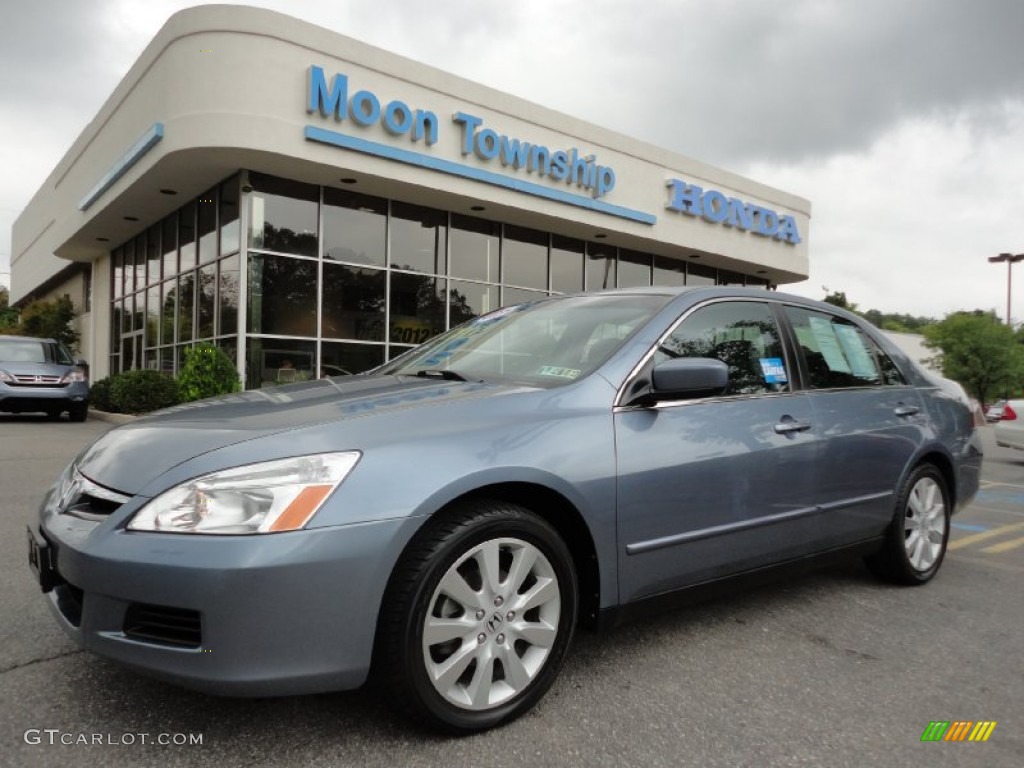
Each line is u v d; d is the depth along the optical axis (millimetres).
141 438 2408
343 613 2061
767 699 2621
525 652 2467
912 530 4039
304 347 12797
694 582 2910
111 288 19875
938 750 2301
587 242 17188
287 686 2020
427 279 14367
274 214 12484
